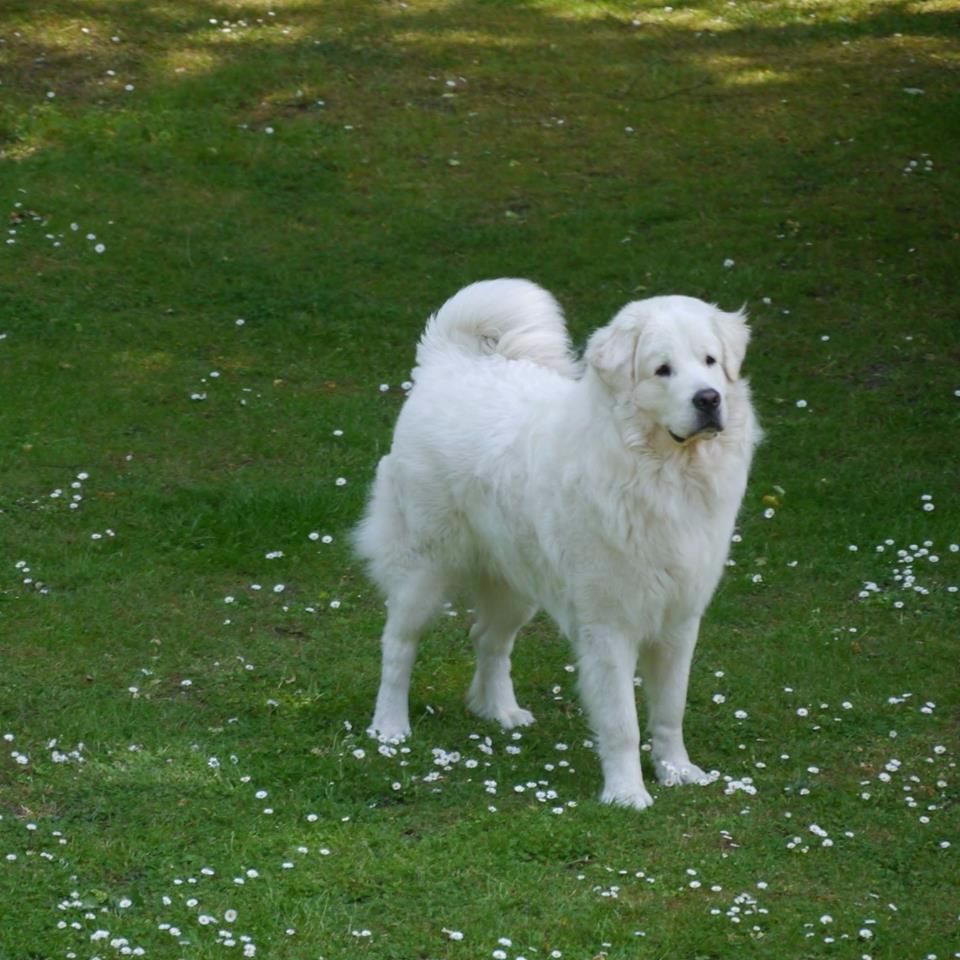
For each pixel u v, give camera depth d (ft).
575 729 35.27
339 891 27.17
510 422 32.81
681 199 70.28
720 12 91.40
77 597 41.39
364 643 39.55
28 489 47.75
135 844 28.73
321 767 32.24
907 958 25.30
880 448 50.75
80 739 33.68
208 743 33.63
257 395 55.11
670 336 29.53
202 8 88.94
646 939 25.75
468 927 26.04
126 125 76.18
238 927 25.94
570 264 64.69
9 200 69.00
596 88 81.87
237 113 78.33
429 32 87.61
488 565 34.27
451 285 63.31
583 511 30.55
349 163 74.02
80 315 60.54
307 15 89.20
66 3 87.56
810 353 57.41
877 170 72.38
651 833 29.45
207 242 66.74
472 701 36.17
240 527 45.75
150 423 52.80
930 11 90.48
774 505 47.16
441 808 30.71
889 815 30.60
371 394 55.42
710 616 40.88
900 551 43.96
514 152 75.20
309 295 62.54
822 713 35.78
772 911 26.76
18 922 25.86
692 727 35.12
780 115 78.38
